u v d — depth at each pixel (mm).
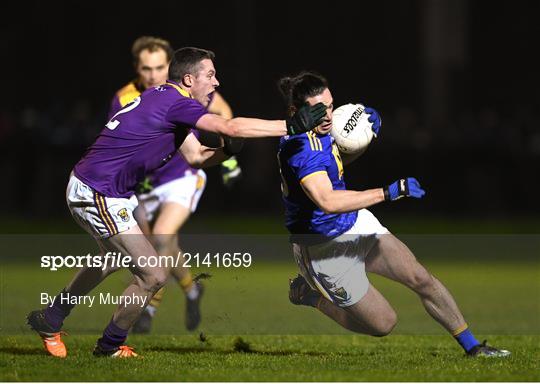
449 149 78000
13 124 75938
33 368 21359
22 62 93625
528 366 21953
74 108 86938
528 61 111438
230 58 89688
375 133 24047
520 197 78188
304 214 23562
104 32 94250
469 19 110500
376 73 103812
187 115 22312
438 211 77125
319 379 20141
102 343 23266
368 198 21734
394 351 24969
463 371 21219
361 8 103250
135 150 22656
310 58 102562
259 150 79438
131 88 29500
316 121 21141
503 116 104812
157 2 93375
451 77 101688
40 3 93812
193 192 29531
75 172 23000
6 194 72625
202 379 20125
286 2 101688
